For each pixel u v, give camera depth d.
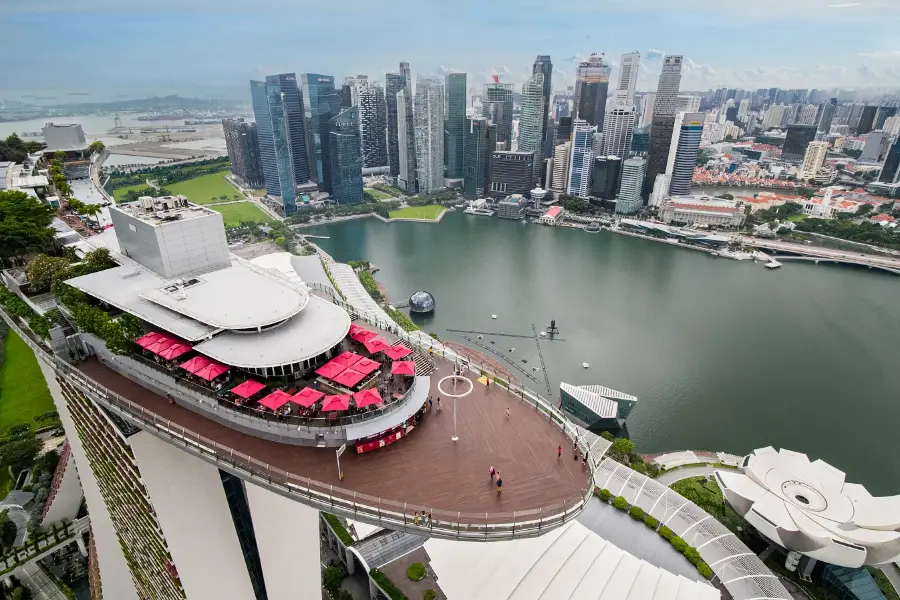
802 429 164.25
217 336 84.62
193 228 99.81
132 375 86.62
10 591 116.00
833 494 116.00
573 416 167.75
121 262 107.12
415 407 80.31
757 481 120.69
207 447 72.88
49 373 94.62
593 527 112.88
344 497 66.62
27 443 140.12
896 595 111.38
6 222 117.69
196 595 78.69
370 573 102.19
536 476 71.75
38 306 99.56
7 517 123.94
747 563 106.50
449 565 96.25
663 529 111.44
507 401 87.38
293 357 80.56
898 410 173.88
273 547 82.19
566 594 88.56
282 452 73.50
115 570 108.62
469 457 74.69
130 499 82.75
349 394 78.81
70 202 156.38
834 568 111.12
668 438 159.75
